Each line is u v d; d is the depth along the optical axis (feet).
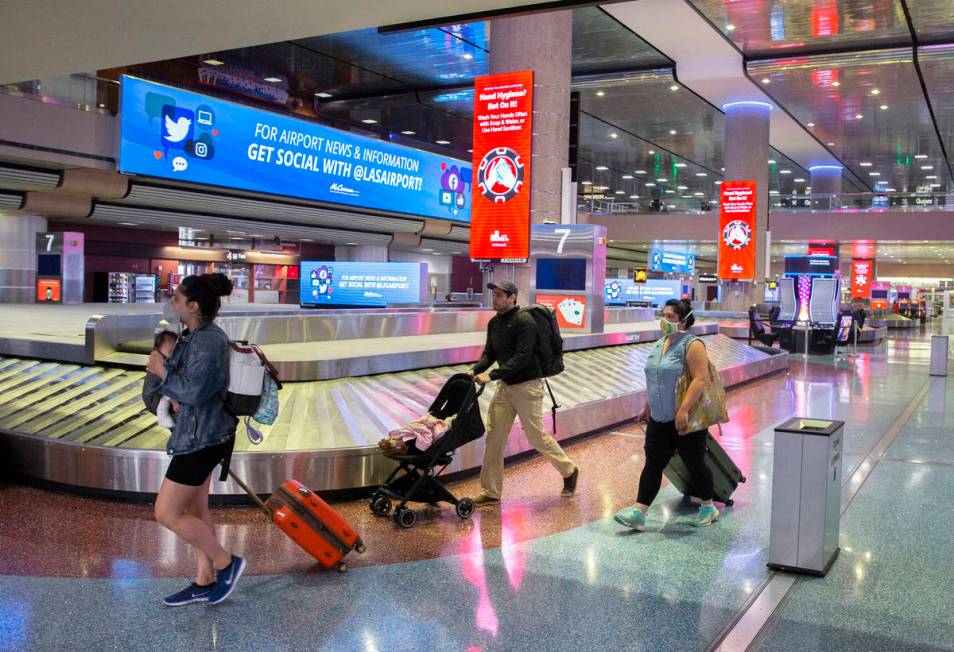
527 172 36.58
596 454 24.61
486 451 18.62
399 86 88.43
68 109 55.83
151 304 81.30
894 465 23.45
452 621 11.74
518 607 12.32
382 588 13.05
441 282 125.08
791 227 113.70
